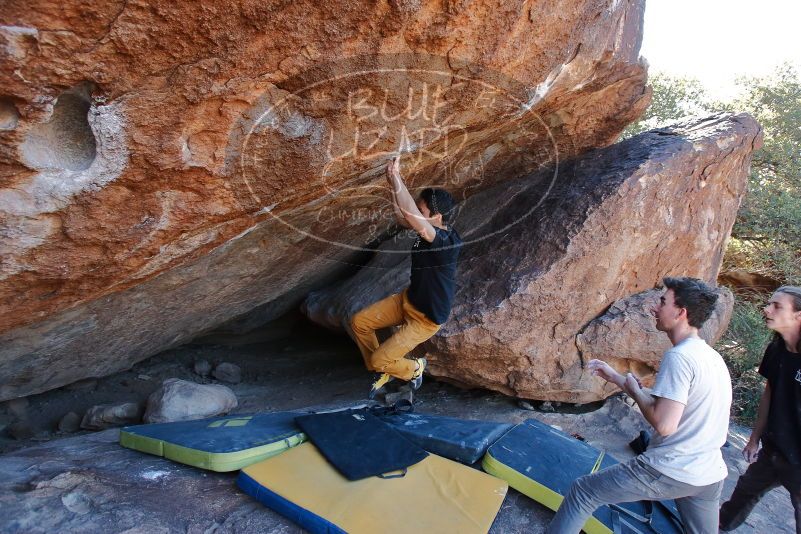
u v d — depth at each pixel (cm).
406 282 439
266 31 160
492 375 403
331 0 160
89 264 205
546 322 393
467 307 394
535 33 221
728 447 396
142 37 144
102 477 262
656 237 413
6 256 180
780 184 726
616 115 429
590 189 406
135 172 179
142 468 278
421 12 178
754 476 269
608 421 402
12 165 155
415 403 441
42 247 186
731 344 585
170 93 163
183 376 544
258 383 548
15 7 124
